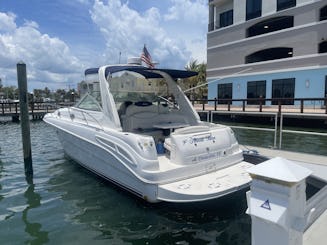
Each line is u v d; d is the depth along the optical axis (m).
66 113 6.57
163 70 5.68
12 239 3.68
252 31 25.47
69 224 4.07
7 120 22.59
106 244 3.54
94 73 5.61
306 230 2.79
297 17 21.31
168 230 3.83
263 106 22.44
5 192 5.36
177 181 4.10
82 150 5.92
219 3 27.39
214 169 4.53
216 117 20.58
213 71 27.84
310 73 20.77
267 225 1.75
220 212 4.23
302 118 16.14
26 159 6.50
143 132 5.61
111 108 4.95
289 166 1.76
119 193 5.02
